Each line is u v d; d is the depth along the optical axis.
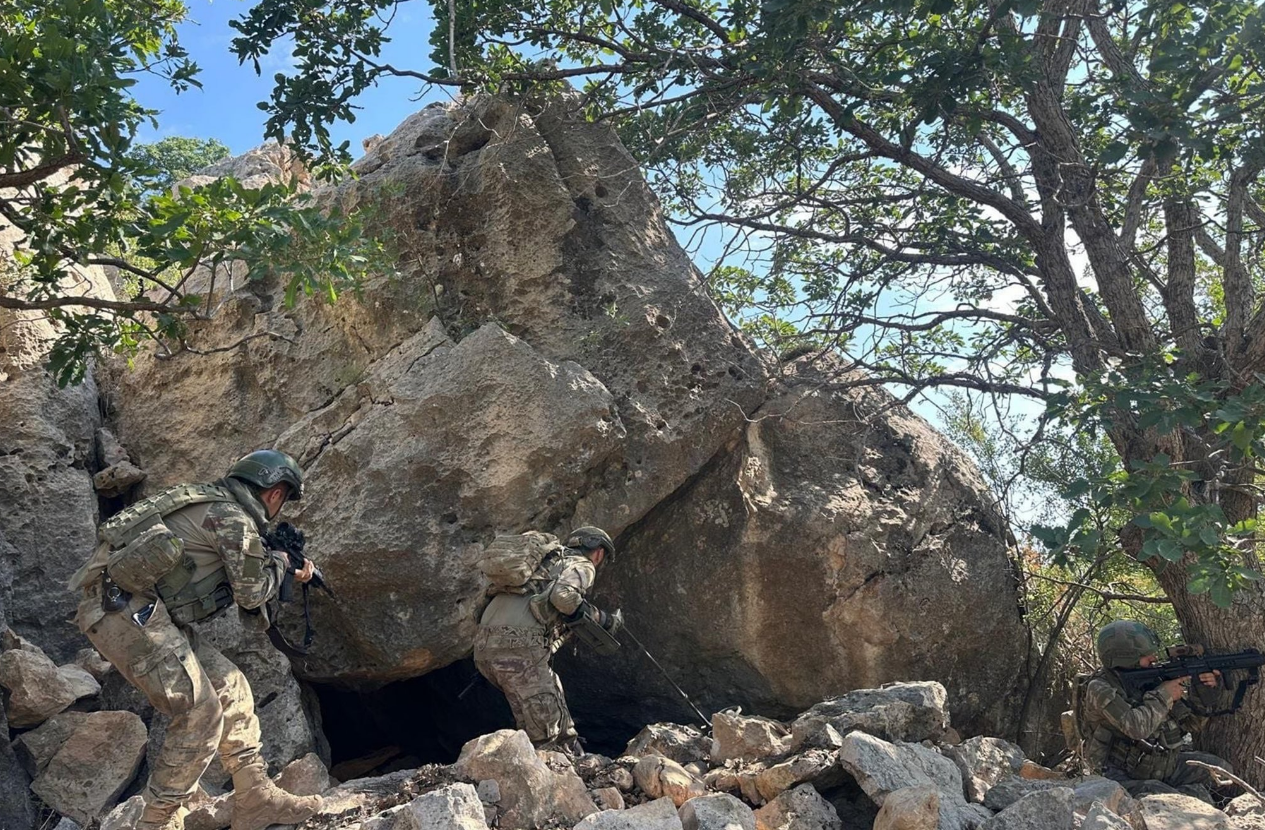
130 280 9.48
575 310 7.13
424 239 7.28
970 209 9.00
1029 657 7.84
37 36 5.59
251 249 5.73
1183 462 5.78
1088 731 6.21
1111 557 8.16
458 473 6.41
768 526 7.12
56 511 6.88
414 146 7.75
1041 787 5.24
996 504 7.99
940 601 7.32
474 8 8.12
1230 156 7.09
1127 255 7.36
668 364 7.00
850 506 7.30
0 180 5.80
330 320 7.35
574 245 7.26
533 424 6.43
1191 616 6.68
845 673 7.20
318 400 7.19
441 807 4.22
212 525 4.38
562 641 5.96
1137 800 5.05
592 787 5.15
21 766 5.61
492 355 6.55
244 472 4.66
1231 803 5.54
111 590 4.21
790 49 7.15
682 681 7.36
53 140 5.80
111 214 6.20
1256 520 5.45
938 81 6.98
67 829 5.32
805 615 7.13
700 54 8.06
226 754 4.56
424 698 8.12
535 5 8.55
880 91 7.64
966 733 7.63
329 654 6.60
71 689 5.84
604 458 6.59
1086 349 7.32
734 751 5.57
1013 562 7.89
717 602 7.13
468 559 6.35
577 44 8.80
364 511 6.36
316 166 7.79
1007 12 6.56
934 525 7.57
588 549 6.12
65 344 6.73
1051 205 7.73
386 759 7.72
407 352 6.91
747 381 7.20
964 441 8.52
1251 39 6.18
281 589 4.53
